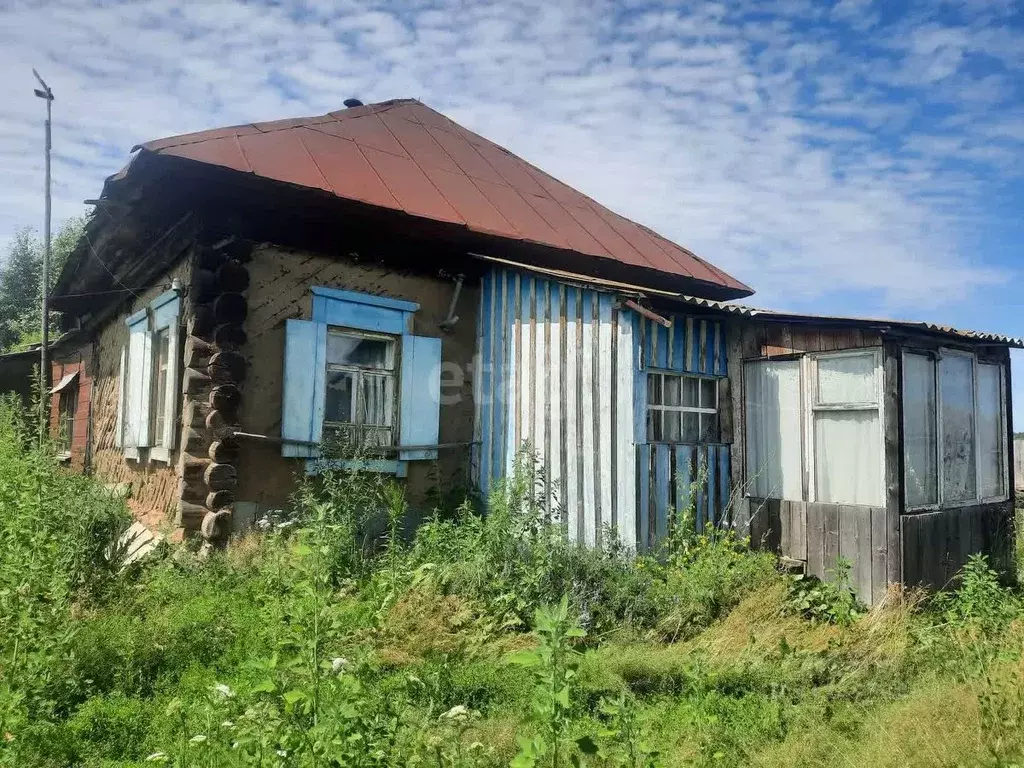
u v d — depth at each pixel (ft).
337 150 29.55
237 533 22.59
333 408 25.90
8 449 26.45
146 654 14.69
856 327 21.70
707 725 12.47
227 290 23.36
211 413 22.65
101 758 11.31
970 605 18.90
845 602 19.94
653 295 22.31
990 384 25.91
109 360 36.94
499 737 11.51
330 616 10.00
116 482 32.63
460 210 29.19
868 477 21.68
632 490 22.35
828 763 11.57
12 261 88.84
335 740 8.55
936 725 12.07
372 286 26.71
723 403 25.72
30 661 12.48
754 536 24.39
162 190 23.08
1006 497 26.00
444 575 19.33
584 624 18.54
